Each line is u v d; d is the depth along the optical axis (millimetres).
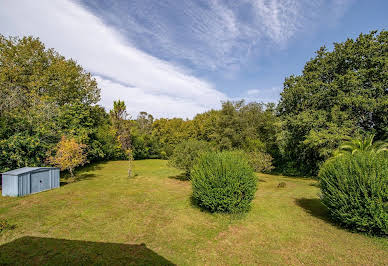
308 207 9508
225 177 7555
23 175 10375
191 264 4578
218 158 8219
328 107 19344
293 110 21844
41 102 16234
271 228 6719
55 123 16719
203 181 7816
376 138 17688
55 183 12336
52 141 15500
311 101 20016
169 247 5344
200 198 8102
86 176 17188
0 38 19578
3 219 6914
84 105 22734
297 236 6109
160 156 40281
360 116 18109
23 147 13281
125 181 15383
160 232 6270
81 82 23656
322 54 21156
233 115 27562
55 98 19250
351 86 17297
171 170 22312
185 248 5305
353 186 6289
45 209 8125
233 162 7992
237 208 7668
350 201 6262
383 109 15562
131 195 10836
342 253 5109
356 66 18438
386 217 5570
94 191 11555
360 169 6293
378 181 5895
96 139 24000
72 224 6707
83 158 15359
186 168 14820
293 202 10453
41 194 10641
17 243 5328
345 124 17234
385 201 5793
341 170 6836
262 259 4824
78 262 4531
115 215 7672
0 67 18562
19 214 7477
